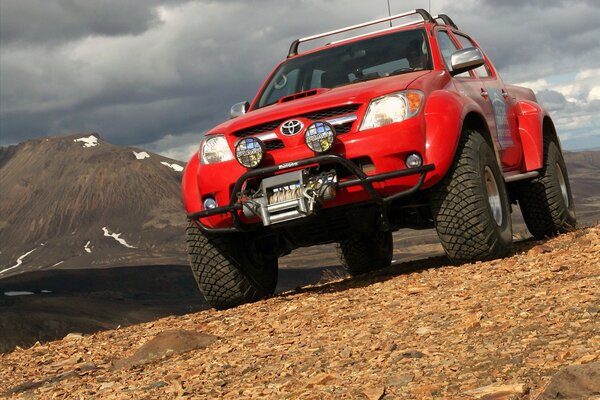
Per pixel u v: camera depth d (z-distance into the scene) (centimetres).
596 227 961
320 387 396
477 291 614
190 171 849
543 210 1060
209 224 825
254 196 784
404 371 397
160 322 821
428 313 558
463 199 785
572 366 296
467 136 813
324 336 550
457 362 395
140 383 498
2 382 602
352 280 937
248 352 543
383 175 759
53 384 549
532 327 436
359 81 875
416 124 764
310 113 785
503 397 313
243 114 917
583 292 515
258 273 880
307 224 841
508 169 976
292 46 996
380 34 931
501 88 1023
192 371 500
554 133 1124
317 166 778
